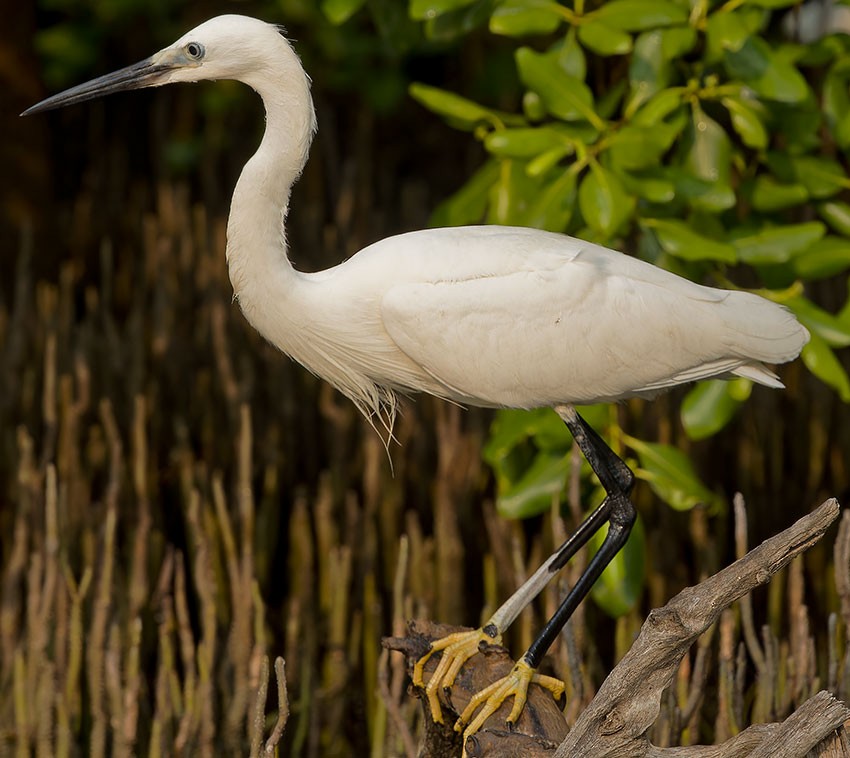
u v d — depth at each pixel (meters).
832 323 6.07
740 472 8.96
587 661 6.96
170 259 11.10
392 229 12.71
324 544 8.38
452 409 8.50
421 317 5.08
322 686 8.24
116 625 6.51
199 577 7.15
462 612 7.99
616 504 5.11
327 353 5.41
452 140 14.55
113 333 10.02
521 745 4.31
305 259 11.70
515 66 11.66
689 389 8.62
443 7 5.99
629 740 3.82
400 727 5.68
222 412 9.84
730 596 3.67
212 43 5.14
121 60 14.38
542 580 5.07
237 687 6.89
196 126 14.74
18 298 10.19
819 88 7.66
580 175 6.87
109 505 7.52
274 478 9.12
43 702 6.65
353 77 12.25
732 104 6.01
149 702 7.76
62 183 14.79
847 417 9.21
